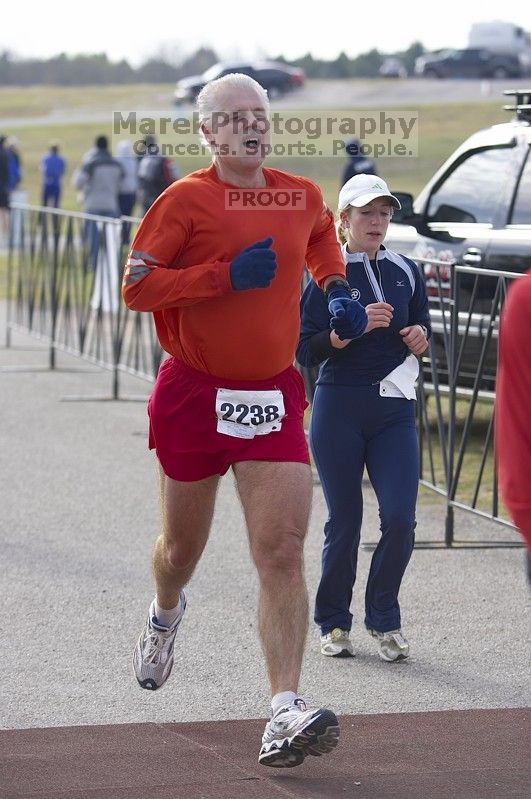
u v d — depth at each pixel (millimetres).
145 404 26281
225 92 9711
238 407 9828
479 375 16250
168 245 9766
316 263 10695
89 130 138500
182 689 11539
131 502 18516
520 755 9953
